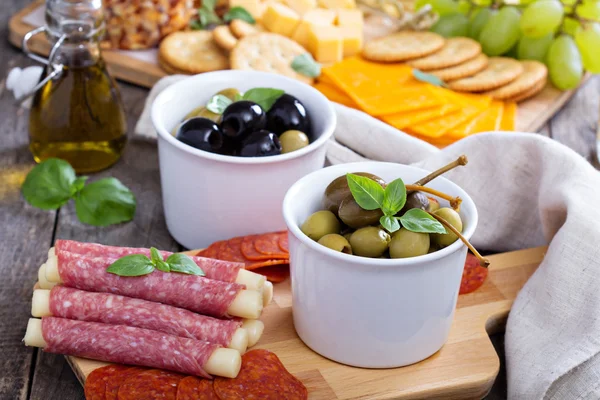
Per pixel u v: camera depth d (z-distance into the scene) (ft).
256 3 7.03
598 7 6.63
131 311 3.67
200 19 6.95
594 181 4.34
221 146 4.39
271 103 4.62
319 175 3.95
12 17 7.02
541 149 4.58
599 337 3.79
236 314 3.73
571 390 3.73
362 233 3.55
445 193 3.92
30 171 5.14
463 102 6.09
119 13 6.47
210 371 3.49
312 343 3.80
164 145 4.40
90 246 3.97
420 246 3.50
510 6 6.77
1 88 6.37
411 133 5.82
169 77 5.80
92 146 5.32
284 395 3.43
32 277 4.53
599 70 6.76
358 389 3.61
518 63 6.54
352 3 7.24
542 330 3.95
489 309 4.17
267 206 4.42
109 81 5.29
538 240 4.87
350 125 5.31
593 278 3.96
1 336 4.08
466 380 3.68
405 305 3.51
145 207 5.21
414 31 7.03
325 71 6.32
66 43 5.02
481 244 4.88
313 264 3.52
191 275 3.77
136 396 3.42
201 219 4.51
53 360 3.95
